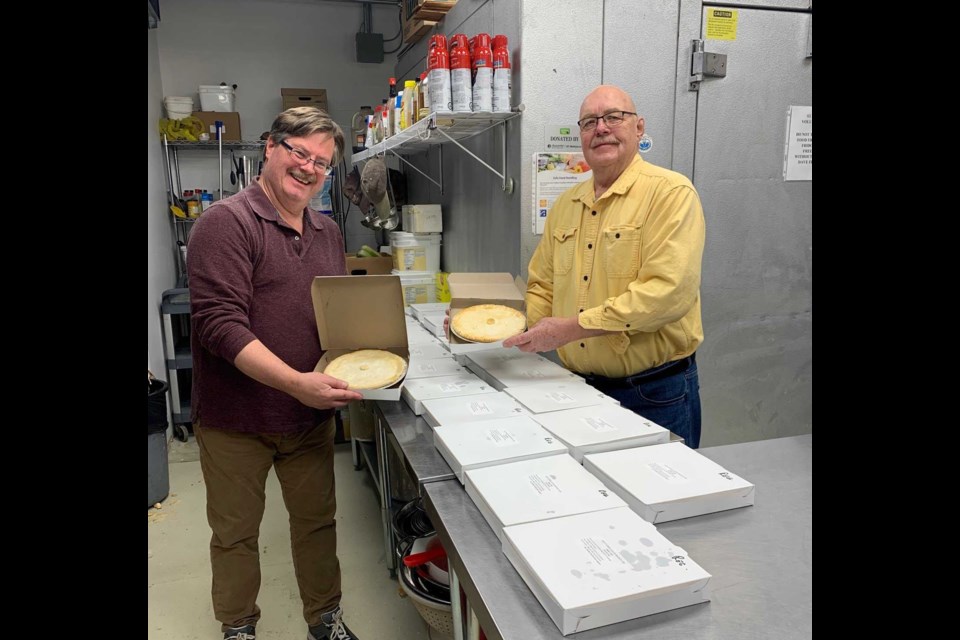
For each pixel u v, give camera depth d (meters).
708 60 2.28
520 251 2.27
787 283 2.58
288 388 1.40
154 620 2.07
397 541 2.05
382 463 2.24
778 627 0.79
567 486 1.07
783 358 2.64
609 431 1.31
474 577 0.90
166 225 3.93
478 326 1.71
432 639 1.83
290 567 2.38
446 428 1.33
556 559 0.86
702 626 0.80
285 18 4.39
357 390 1.43
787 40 2.38
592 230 1.79
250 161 4.08
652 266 1.55
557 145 2.21
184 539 2.59
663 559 0.86
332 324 1.62
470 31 2.68
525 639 0.77
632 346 1.71
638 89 2.26
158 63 4.09
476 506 1.10
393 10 4.61
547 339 1.59
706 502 1.05
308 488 1.76
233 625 1.71
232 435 1.60
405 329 1.63
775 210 2.50
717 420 2.61
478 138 2.65
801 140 2.47
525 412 1.45
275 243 1.56
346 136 4.62
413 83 2.48
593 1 2.17
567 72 2.18
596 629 0.79
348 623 2.05
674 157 2.35
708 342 2.53
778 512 1.08
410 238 3.22
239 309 1.47
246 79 4.37
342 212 4.54
